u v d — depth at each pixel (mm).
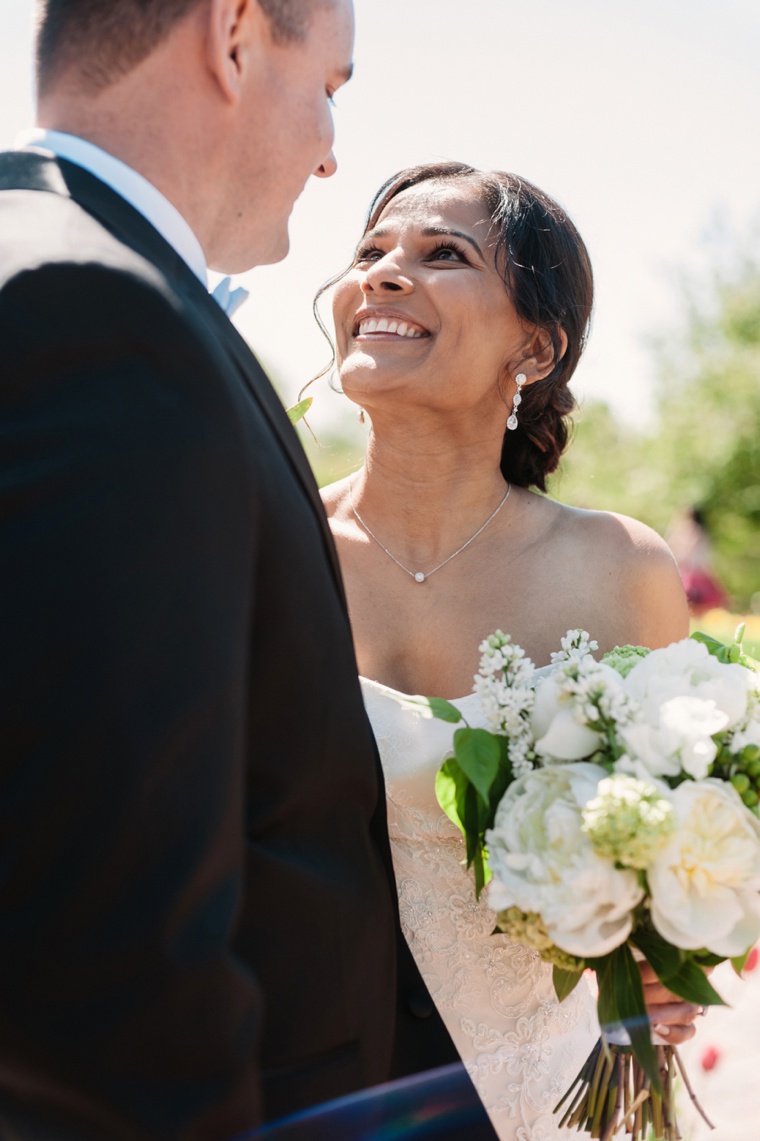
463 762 1619
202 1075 1002
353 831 1435
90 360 1077
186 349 1121
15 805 985
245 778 1276
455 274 2100
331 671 1319
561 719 1617
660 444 18359
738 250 18172
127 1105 976
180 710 1017
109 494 1025
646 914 1544
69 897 969
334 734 1331
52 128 1321
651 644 2381
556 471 2613
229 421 1129
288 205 1470
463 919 2025
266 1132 1290
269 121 1372
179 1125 981
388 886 1543
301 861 1341
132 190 1280
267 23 1346
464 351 2107
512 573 2293
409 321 2105
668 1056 1906
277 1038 1313
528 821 1554
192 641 1041
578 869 1455
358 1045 1409
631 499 18297
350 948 1394
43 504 1018
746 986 2656
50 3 1325
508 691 1692
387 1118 1542
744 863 1499
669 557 2410
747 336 18109
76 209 1194
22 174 1236
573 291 2277
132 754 986
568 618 2291
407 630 2258
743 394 17797
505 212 2150
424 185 2203
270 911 1308
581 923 1465
